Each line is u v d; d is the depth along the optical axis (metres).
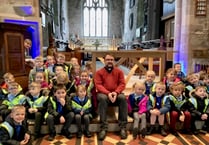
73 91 3.23
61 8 14.29
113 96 2.82
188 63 6.34
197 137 2.81
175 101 2.92
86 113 2.84
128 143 2.60
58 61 3.80
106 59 3.02
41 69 3.50
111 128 2.98
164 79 3.59
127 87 4.11
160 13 9.84
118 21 18.69
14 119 2.17
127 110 2.86
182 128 3.02
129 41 15.83
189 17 6.18
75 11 18.22
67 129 2.76
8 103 2.78
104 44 18.22
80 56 8.28
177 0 6.54
